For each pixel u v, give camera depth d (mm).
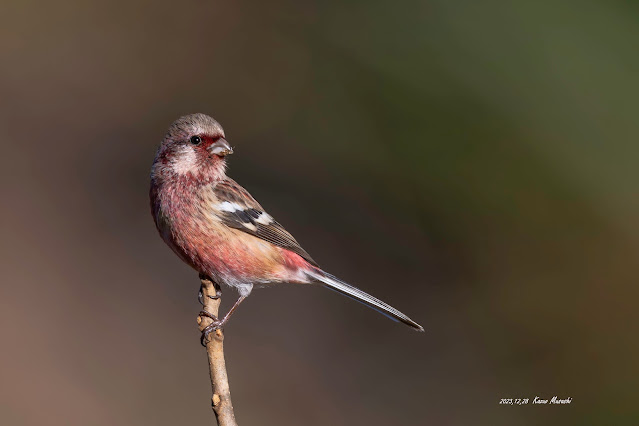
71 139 15992
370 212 14422
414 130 13969
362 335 13695
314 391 12922
